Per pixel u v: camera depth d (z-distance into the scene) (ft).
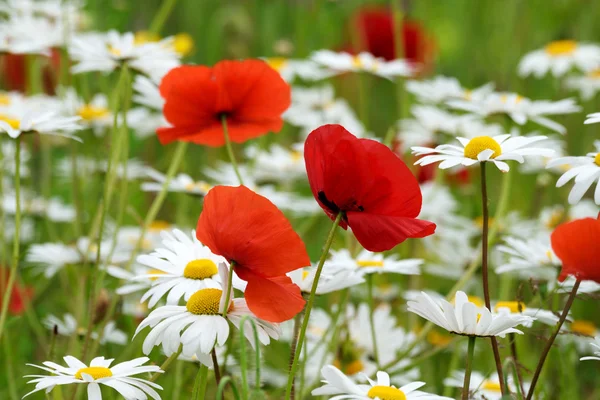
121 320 4.46
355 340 4.06
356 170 3.25
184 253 3.54
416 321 4.48
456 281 5.61
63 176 6.26
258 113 3.76
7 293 3.83
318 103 6.33
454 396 4.15
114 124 4.00
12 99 4.70
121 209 4.10
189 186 4.36
